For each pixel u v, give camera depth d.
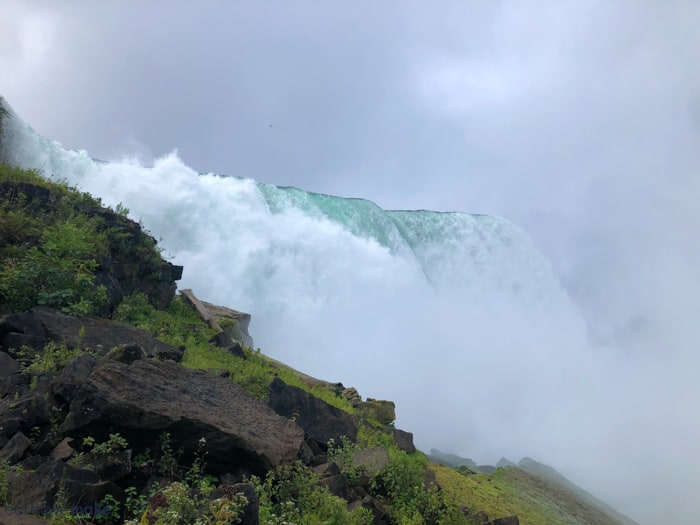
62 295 11.31
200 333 15.22
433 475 12.29
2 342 9.84
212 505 5.68
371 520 8.50
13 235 12.41
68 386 7.63
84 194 15.55
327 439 11.89
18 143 21.03
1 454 6.82
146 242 16.17
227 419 8.20
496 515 12.36
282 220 31.72
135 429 7.25
